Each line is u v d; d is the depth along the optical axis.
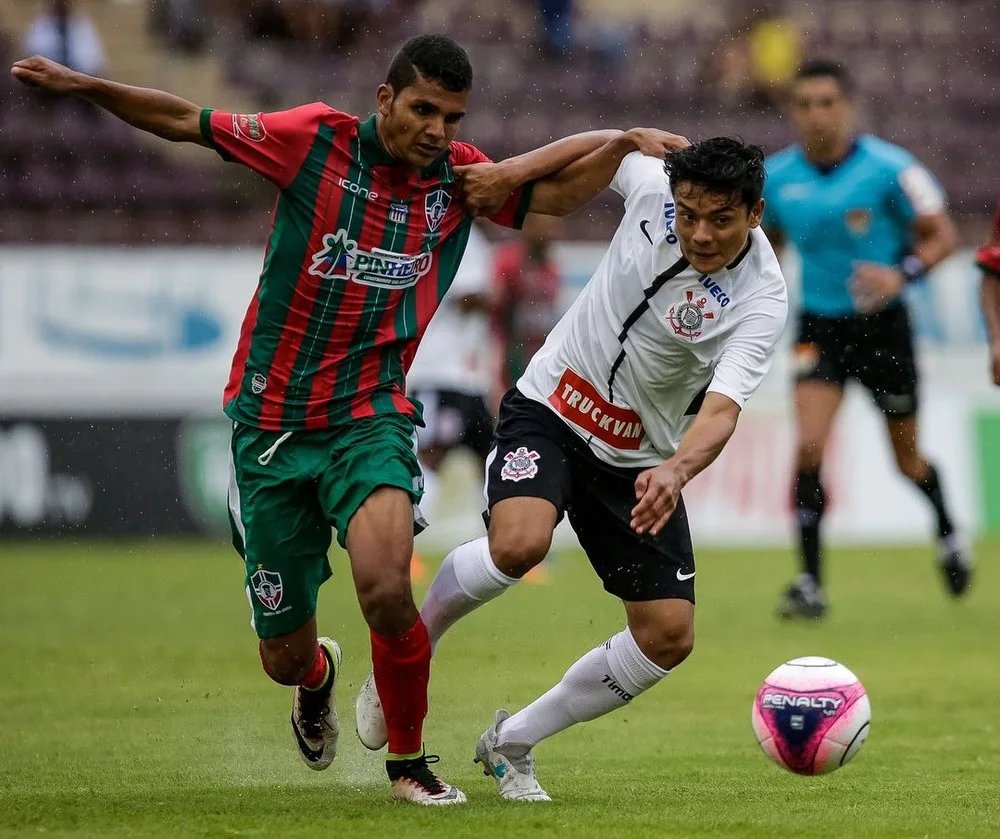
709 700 23.61
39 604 36.22
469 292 40.84
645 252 16.12
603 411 16.50
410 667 15.34
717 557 48.22
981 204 65.44
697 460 14.84
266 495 16.09
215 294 51.56
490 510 16.30
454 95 15.52
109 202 60.03
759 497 52.72
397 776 15.78
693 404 16.73
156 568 44.34
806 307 33.62
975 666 26.97
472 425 41.97
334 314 16.00
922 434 52.97
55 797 15.88
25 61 15.61
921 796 16.27
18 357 50.38
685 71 70.69
